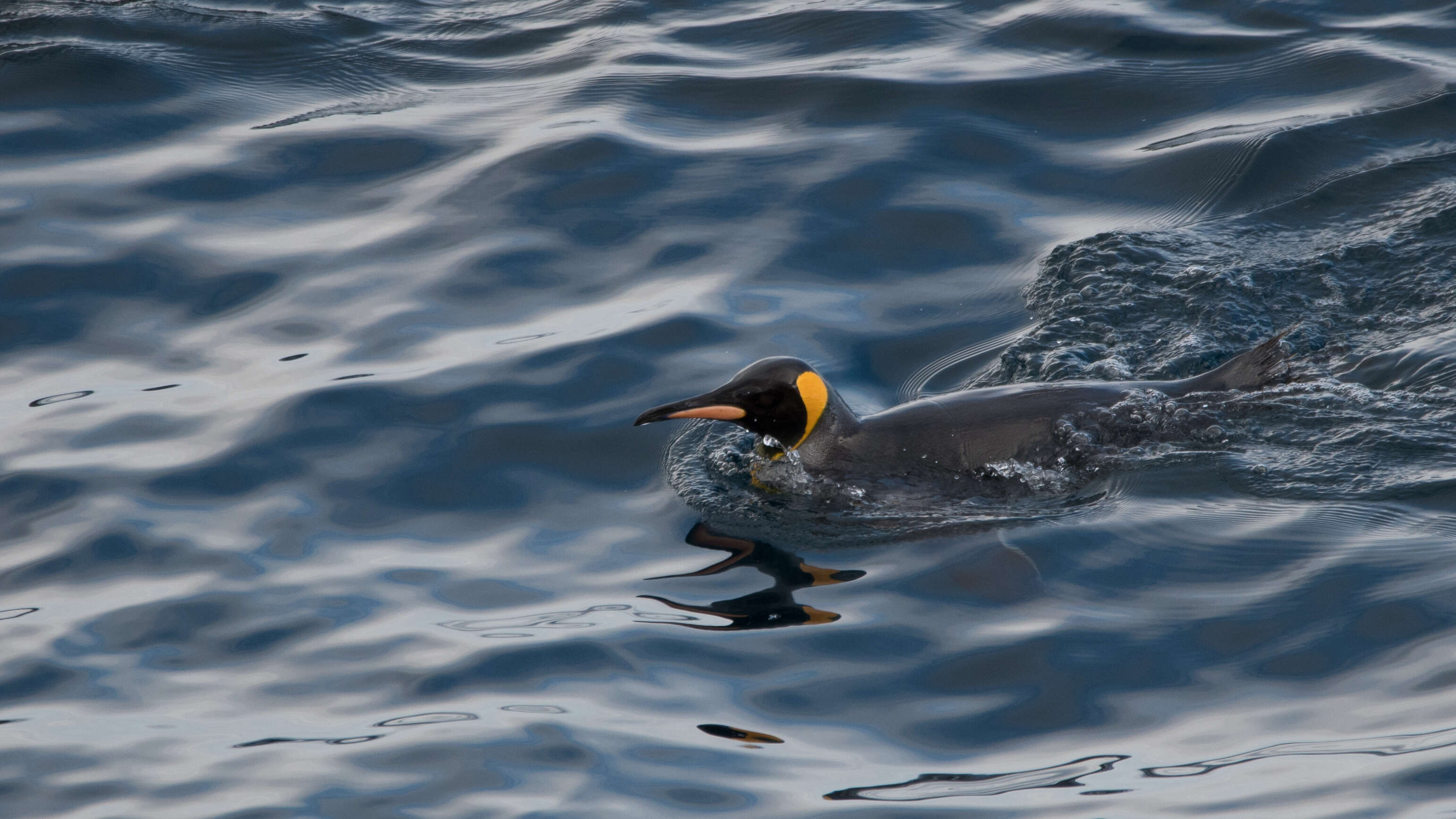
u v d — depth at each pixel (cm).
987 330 1609
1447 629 1040
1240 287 1616
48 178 1956
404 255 1791
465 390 1502
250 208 1911
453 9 2597
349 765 960
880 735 986
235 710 1032
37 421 1462
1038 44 2255
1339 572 1127
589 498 1336
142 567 1226
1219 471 1303
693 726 997
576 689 1041
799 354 1561
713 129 2070
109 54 2289
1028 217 1822
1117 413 1362
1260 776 908
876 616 1123
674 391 1495
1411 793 870
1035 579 1157
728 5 2520
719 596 1163
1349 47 2134
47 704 1044
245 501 1326
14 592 1193
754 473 1373
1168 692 1012
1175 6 2348
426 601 1171
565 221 1850
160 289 1728
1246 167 1848
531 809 912
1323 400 1388
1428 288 1577
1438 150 1844
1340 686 998
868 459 1344
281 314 1675
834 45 2316
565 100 2173
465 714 1014
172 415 1471
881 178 1908
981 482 1319
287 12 2534
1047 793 913
